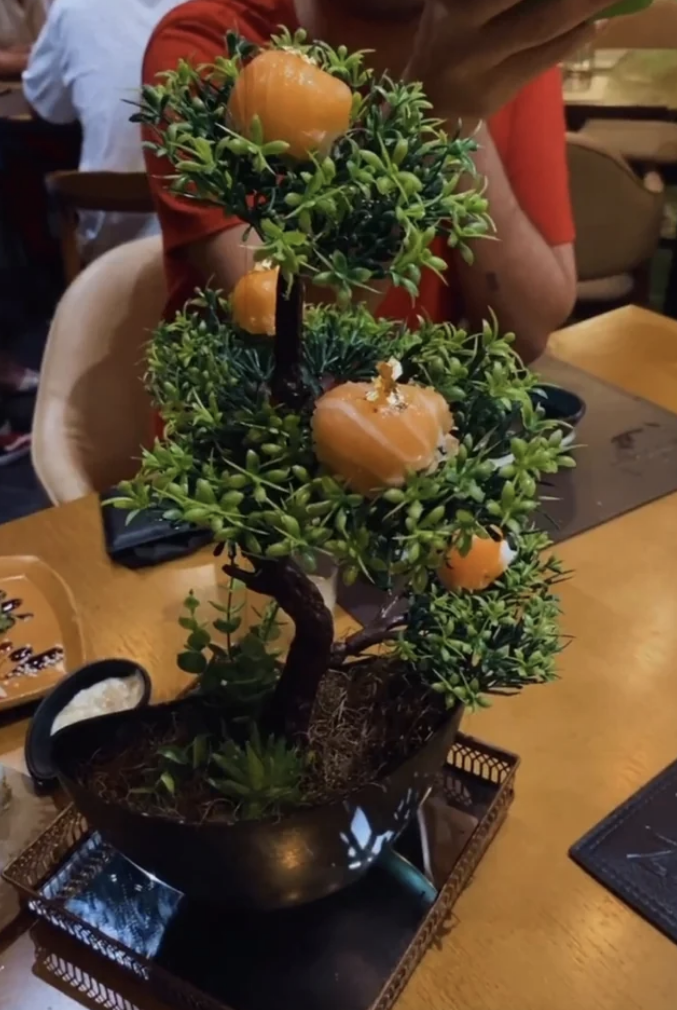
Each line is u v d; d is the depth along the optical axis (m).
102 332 1.21
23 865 0.57
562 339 1.26
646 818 0.61
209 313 0.51
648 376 1.16
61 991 0.53
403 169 0.36
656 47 2.16
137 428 1.24
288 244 0.33
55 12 2.17
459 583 0.47
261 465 0.39
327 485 0.37
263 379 0.46
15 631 0.77
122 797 0.48
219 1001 0.49
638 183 1.99
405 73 0.61
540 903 0.56
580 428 1.04
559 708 0.70
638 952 0.54
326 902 0.55
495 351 0.44
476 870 0.58
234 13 1.06
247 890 0.49
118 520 0.89
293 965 0.52
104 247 2.32
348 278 0.34
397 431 0.36
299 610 0.45
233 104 0.34
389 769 0.48
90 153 2.20
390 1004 0.50
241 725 0.50
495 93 0.60
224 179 0.34
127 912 0.56
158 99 0.37
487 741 0.67
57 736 0.49
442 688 0.47
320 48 0.39
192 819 0.47
